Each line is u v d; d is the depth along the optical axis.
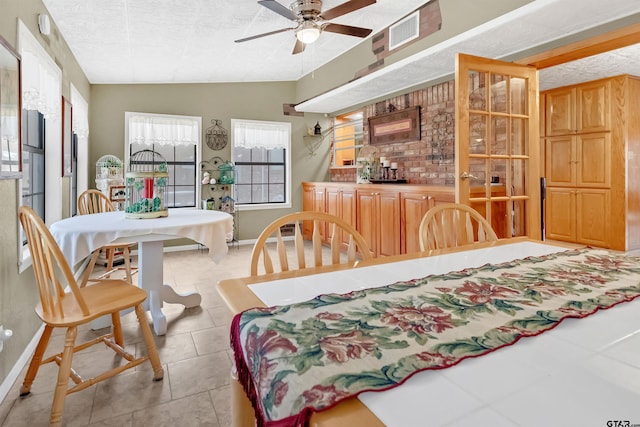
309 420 0.50
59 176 3.27
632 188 4.60
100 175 4.75
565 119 5.05
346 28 3.10
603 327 0.76
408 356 0.64
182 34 3.75
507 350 0.66
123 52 4.02
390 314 0.83
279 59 5.07
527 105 3.19
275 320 0.80
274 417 0.56
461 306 0.88
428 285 1.05
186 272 4.18
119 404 1.74
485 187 3.03
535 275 1.13
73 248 2.10
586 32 2.92
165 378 1.97
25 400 1.78
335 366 0.61
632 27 2.61
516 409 0.50
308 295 1.01
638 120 4.59
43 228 1.56
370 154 5.56
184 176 5.60
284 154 6.39
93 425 1.60
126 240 2.21
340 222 1.55
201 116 5.62
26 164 2.84
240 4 3.27
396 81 4.54
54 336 2.52
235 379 0.89
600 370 0.60
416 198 3.87
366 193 4.67
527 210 3.21
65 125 3.46
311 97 5.87
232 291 1.04
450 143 4.21
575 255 1.40
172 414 1.67
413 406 0.51
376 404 0.52
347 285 1.09
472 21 3.21
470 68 2.89
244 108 5.94
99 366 2.10
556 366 0.61
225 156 5.82
